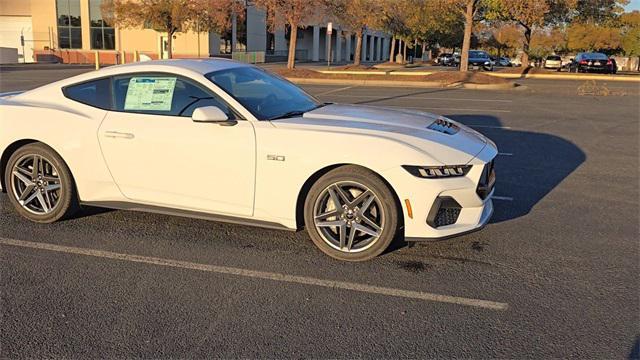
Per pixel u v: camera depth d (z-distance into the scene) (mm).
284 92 5230
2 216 5387
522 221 5438
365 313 3561
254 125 4449
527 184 6895
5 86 20344
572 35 60688
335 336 3277
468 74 23031
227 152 4449
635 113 13656
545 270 4258
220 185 4547
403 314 3551
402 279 4074
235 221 4625
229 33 48719
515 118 12656
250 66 5496
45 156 5016
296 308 3617
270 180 4395
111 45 46469
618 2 27344
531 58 66750
